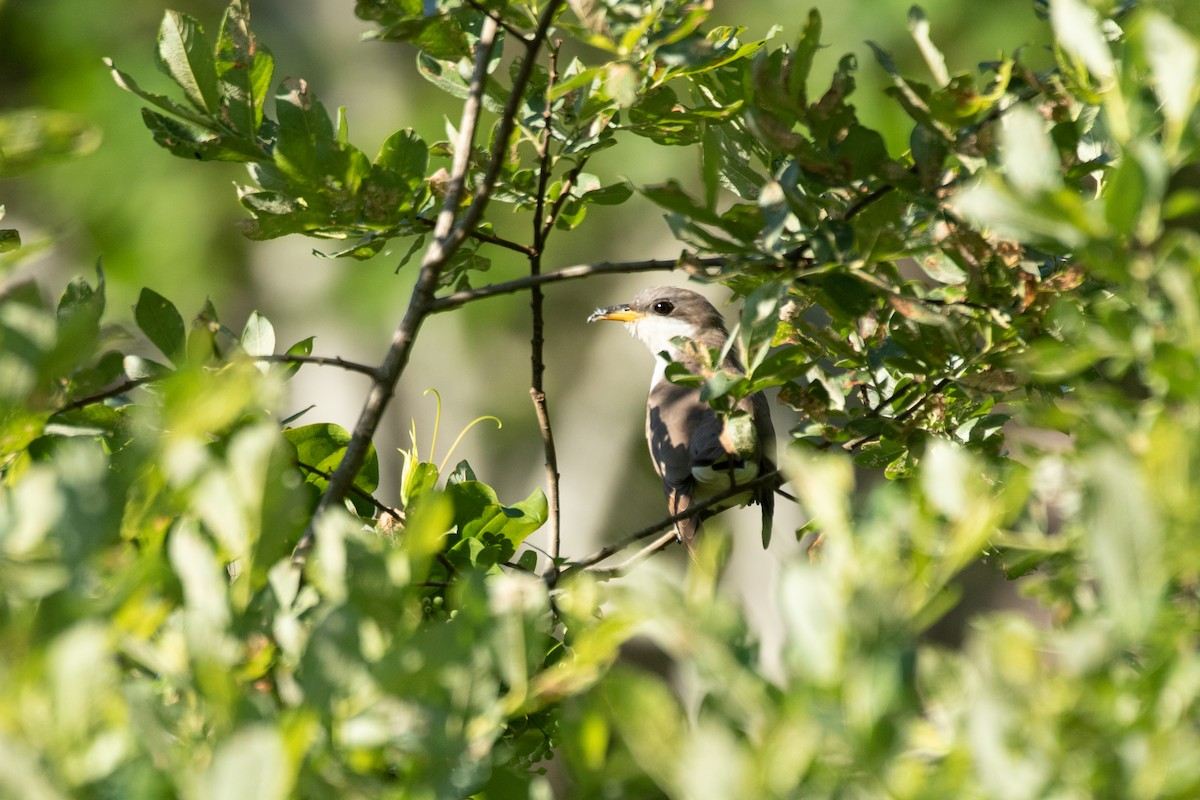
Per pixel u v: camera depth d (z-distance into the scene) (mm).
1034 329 6250
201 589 3422
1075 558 4387
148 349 6953
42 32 20984
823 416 7285
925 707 3359
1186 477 3168
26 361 3652
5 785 2842
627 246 23172
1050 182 3811
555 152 7789
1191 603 3619
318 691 3355
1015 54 6301
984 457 6965
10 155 4137
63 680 2936
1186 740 2994
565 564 7520
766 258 5961
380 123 21375
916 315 5859
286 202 6895
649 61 6844
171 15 6652
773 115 5863
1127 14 5641
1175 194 3879
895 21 18578
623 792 3447
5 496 3635
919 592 3252
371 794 3352
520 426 24312
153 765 3096
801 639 3057
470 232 6414
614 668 3594
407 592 3568
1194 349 3533
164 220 20875
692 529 10453
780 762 2854
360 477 7578
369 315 21969
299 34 21969
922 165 5957
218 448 5684
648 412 12891
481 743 3541
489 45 6723
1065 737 2938
